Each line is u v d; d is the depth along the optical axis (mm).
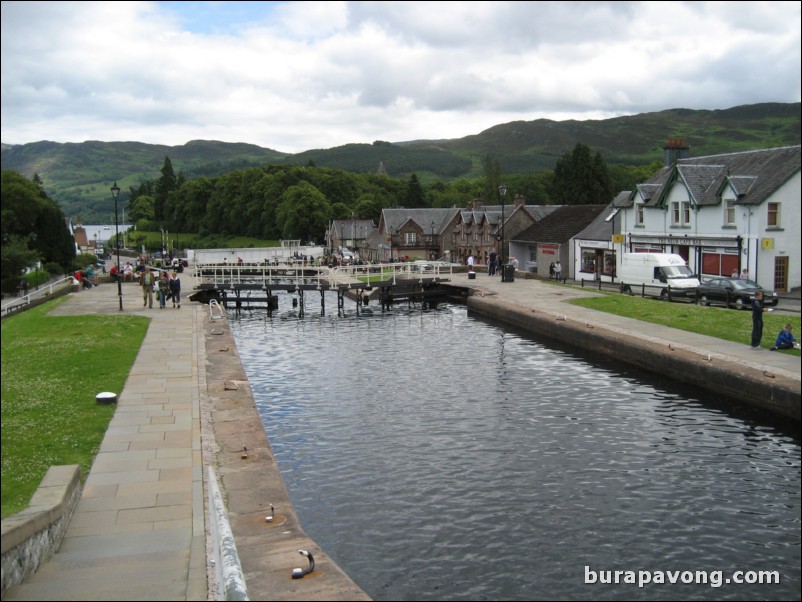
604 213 65188
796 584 12664
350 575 12938
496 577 12883
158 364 26312
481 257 89625
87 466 15133
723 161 53344
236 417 19297
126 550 10992
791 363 24547
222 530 10367
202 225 174500
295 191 145375
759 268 45250
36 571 10141
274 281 59469
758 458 18672
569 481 17234
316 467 18344
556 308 41094
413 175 149375
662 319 35062
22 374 24062
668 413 22828
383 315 49812
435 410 23578
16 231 62625
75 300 48781
